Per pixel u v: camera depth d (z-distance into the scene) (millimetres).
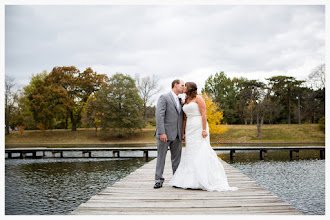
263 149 18031
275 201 3572
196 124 4441
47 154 22547
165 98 4496
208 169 4332
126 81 40156
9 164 15406
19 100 42562
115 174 11508
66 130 44000
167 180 5535
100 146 28609
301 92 41750
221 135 36875
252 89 37438
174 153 4723
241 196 3848
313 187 8680
